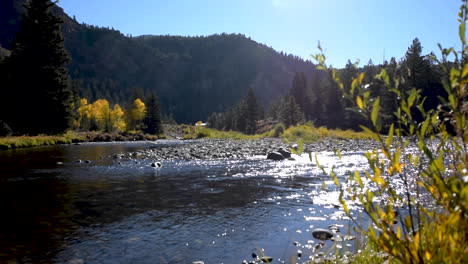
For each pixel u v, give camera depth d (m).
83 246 4.32
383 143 1.29
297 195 7.41
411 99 1.30
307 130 34.22
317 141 27.47
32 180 9.37
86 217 5.66
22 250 4.14
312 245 4.34
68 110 35.75
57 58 35.84
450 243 1.26
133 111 71.81
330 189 8.04
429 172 1.41
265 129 51.88
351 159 14.62
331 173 1.56
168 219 5.57
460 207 1.14
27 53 34.09
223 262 3.84
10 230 4.93
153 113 71.38
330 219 5.49
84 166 12.70
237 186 8.54
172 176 10.23
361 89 1.30
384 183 1.45
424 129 1.27
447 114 1.31
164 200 6.95
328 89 63.38
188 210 6.15
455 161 1.36
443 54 1.30
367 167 11.62
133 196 7.31
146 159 15.61
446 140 1.41
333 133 35.97
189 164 13.49
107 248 4.25
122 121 77.94
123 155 17.31
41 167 12.27
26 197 7.17
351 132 36.66
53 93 34.47
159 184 8.82
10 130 30.08
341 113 59.72
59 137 31.64
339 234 4.73
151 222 5.40
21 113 33.41
